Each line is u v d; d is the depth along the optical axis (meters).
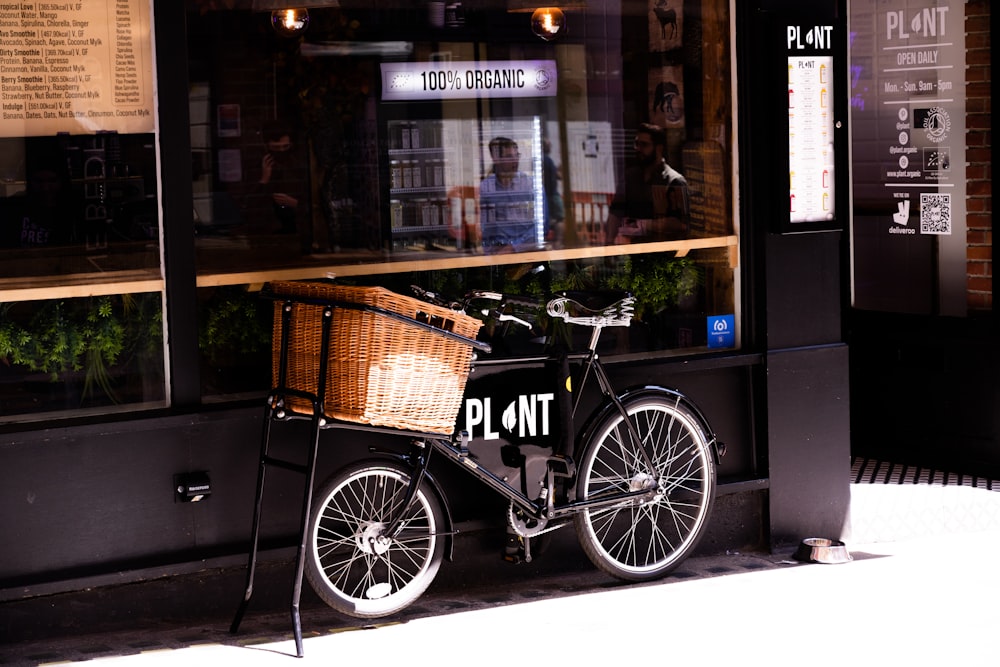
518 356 5.08
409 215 5.43
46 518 4.49
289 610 4.93
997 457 6.88
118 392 4.71
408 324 4.38
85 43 4.67
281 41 5.13
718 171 5.65
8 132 4.61
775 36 5.49
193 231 4.72
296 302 4.51
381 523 4.73
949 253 6.97
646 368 5.44
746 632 4.62
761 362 5.63
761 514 5.73
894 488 6.74
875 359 7.35
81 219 4.67
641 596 5.08
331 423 4.43
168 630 4.68
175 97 4.68
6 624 4.50
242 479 4.77
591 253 5.58
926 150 7.00
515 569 5.30
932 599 4.97
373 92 5.35
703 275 5.66
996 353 6.83
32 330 4.61
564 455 5.00
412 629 4.68
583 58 5.71
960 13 6.76
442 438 4.61
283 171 5.11
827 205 5.67
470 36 5.60
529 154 5.68
